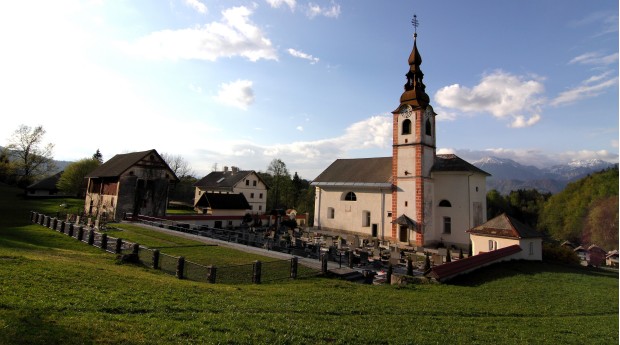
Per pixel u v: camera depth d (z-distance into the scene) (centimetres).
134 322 898
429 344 964
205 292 1322
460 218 3891
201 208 5888
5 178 8012
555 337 1109
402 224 3962
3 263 1294
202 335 855
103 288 1180
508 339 1057
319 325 1034
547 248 3319
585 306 1582
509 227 2967
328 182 4938
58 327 800
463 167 3912
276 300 1302
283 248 2944
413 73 4206
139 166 4741
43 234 2869
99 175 5044
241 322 985
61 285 1140
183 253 2433
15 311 855
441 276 1966
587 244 7094
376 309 1299
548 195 10700
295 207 10762
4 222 3834
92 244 2530
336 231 4791
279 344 855
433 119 4259
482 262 2391
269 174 10738
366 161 5041
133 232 3384
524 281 2067
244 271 1908
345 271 2028
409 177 4028
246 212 6034
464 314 1333
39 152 7431
